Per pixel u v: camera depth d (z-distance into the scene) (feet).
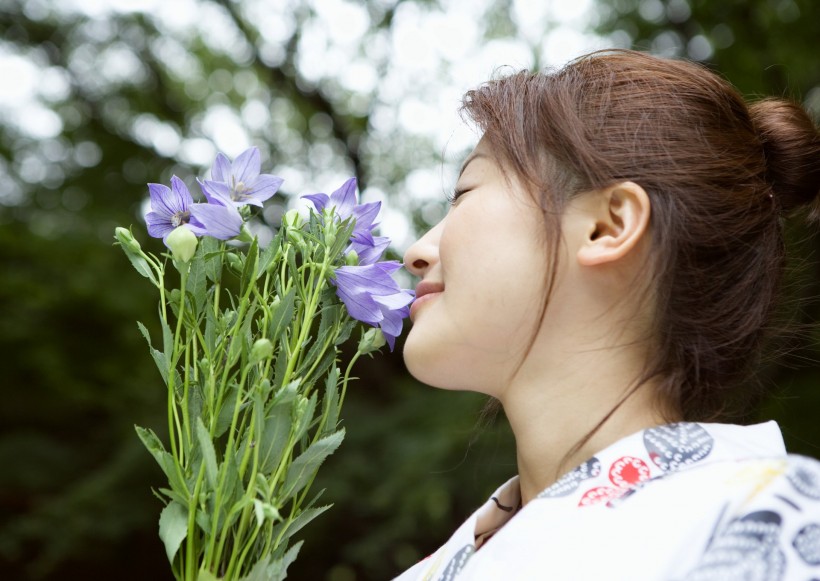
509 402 3.76
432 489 19.19
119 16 32.63
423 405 22.21
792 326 4.88
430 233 4.15
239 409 3.42
